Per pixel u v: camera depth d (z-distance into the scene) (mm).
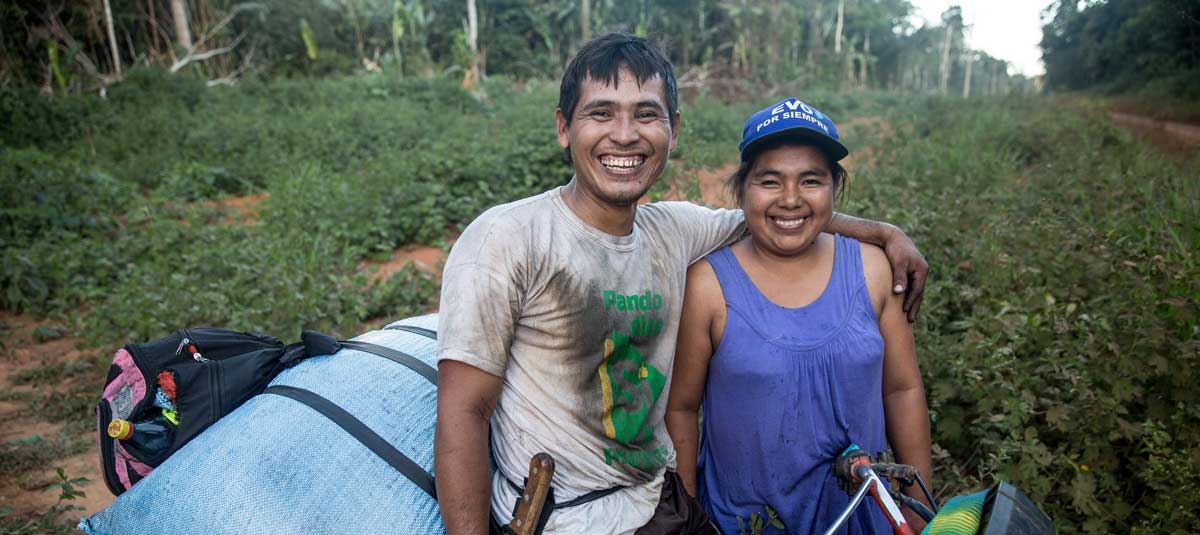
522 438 1905
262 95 18750
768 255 2227
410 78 21109
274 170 11594
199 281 6832
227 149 12750
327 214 8570
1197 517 2670
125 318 5910
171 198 10500
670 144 1978
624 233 1972
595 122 1849
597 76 1847
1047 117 12406
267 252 7109
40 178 9305
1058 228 5191
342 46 28406
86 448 4488
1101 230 5117
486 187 9328
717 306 2219
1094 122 11570
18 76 18219
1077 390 3266
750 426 2217
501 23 31188
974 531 1629
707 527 2205
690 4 30828
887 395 2385
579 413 1904
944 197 6492
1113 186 6574
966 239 5359
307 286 6305
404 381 2221
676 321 2088
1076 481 2990
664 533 2010
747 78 26031
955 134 11570
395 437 2061
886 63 52438
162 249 7949
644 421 2006
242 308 5906
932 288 4383
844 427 2191
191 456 2025
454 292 1799
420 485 1996
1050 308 3867
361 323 6172
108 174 10953
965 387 3584
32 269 7086
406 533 1924
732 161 11180
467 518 1757
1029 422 3521
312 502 1922
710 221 2277
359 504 1937
